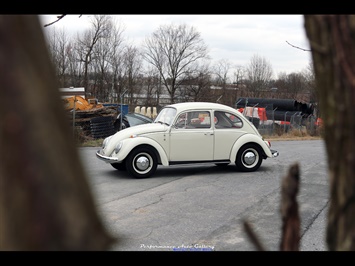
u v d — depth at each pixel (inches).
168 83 1989.4
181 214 231.6
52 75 25.7
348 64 35.6
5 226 23.5
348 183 36.4
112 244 27.5
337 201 38.0
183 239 186.1
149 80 1953.7
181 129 351.3
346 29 36.0
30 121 23.2
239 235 192.1
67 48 1108.5
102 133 707.4
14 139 22.9
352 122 35.5
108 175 355.9
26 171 23.2
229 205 253.1
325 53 37.0
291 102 1115.9
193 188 303.3
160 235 191.6
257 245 44.1
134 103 1827.0
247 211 238.1
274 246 175.3
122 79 1812.3
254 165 378.0
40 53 24.9
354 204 36.7
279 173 370.0
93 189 27.1
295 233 43.8
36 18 25.2
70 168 25.0
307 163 450.0
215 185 314.8
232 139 366.6
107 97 1696.6
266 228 203.5
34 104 23.4
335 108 36.4
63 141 25.0
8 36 23.3
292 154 545.3
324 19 37.0
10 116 22.8
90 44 1612.9
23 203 23.4
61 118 25.4
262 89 2111.2
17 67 23.2
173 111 359.9
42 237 23.9
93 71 1722.4
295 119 1051.9
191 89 1972.2
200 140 355.6
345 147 36.1
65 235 24.6
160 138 344.5
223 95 1921.8
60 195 24.3
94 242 26.1
